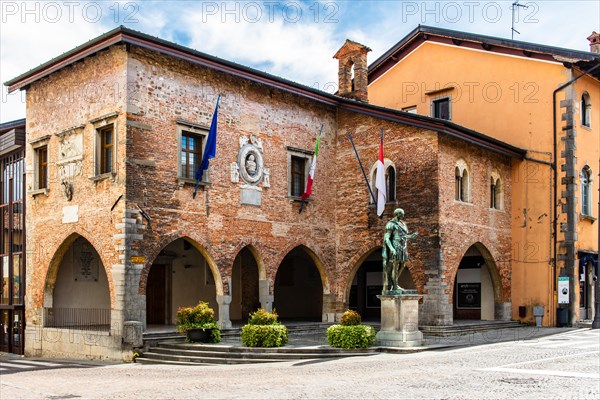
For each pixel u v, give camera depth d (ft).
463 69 112.06
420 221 88.22
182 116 78.69
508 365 55.06
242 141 85.35
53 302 82.48
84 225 76.64
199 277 95.50
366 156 95.55
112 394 45.21
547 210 101.60
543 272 100.99
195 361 65.51
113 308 71.77
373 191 94.32
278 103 90.84
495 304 100.42
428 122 87.45
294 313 111.96
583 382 45.47
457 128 87.92
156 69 76.33
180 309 72.95
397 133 92.07
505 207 102.47
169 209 76.23
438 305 85.46
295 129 92.99
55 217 81.15
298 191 94.12
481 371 51.31
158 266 91.66
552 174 101.71
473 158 94.73
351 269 95.66
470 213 93.25
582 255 102.73
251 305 101.55
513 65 106.73
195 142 81.05
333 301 96.07
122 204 71.97
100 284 88.89
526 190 103.40
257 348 66.33
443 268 86.53
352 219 96.32
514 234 103.55
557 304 99.50
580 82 104.42
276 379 49.47
